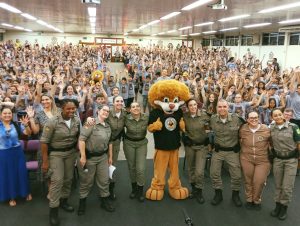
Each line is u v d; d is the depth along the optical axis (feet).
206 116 14.08
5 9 40.37
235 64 48.88
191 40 103.71
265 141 12.94
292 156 12.44
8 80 26.94
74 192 14.98
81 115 19.95
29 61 43.83
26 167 13.89
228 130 13.37
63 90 22.34
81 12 41.47
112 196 14.33
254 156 13.12
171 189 14.57
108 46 86.33
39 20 57.26
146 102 32.81
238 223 12.53
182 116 14.24
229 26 57.21
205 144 14.20
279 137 12.39
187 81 30.78
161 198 14.42
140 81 40.75
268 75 34.22
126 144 14.24
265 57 62.59
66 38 102.63
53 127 11.93
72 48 67.41
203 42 99.30
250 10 34.32
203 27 61.77
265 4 29.89
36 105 17.22
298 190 15.38
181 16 42.70
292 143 12.36
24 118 15.05
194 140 14.03
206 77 33.91
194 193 14.60
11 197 13.52
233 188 13.96
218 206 13.87
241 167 13.65
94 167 12.81
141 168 14.10
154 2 30.48
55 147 12.23
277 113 12.55
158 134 14.08
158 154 14.28
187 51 64.18
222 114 13.41
